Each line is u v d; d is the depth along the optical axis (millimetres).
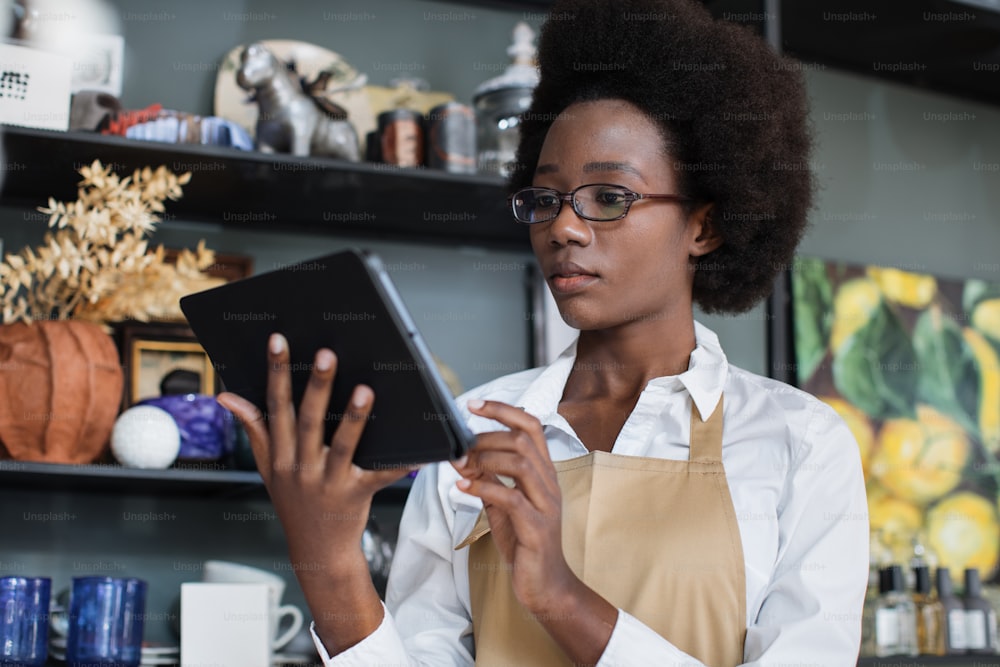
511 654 1109
